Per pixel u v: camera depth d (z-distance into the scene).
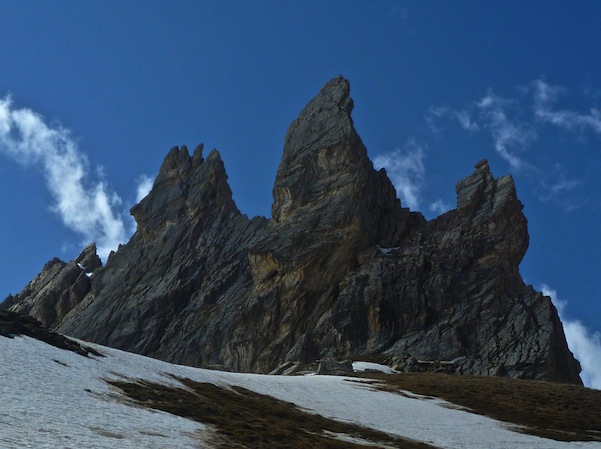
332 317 131.75
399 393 81.88
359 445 51.34
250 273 155.00
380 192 157.12
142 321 154.38
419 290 133.50
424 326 128.75
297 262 140.12
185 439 39.31
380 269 139.38
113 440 34.94
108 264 181.50
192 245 171.12
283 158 163.12
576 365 124.06
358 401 73.06
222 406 53.38
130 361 61.84
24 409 37.19
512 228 142.62
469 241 141.38
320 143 160.50
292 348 130.12
